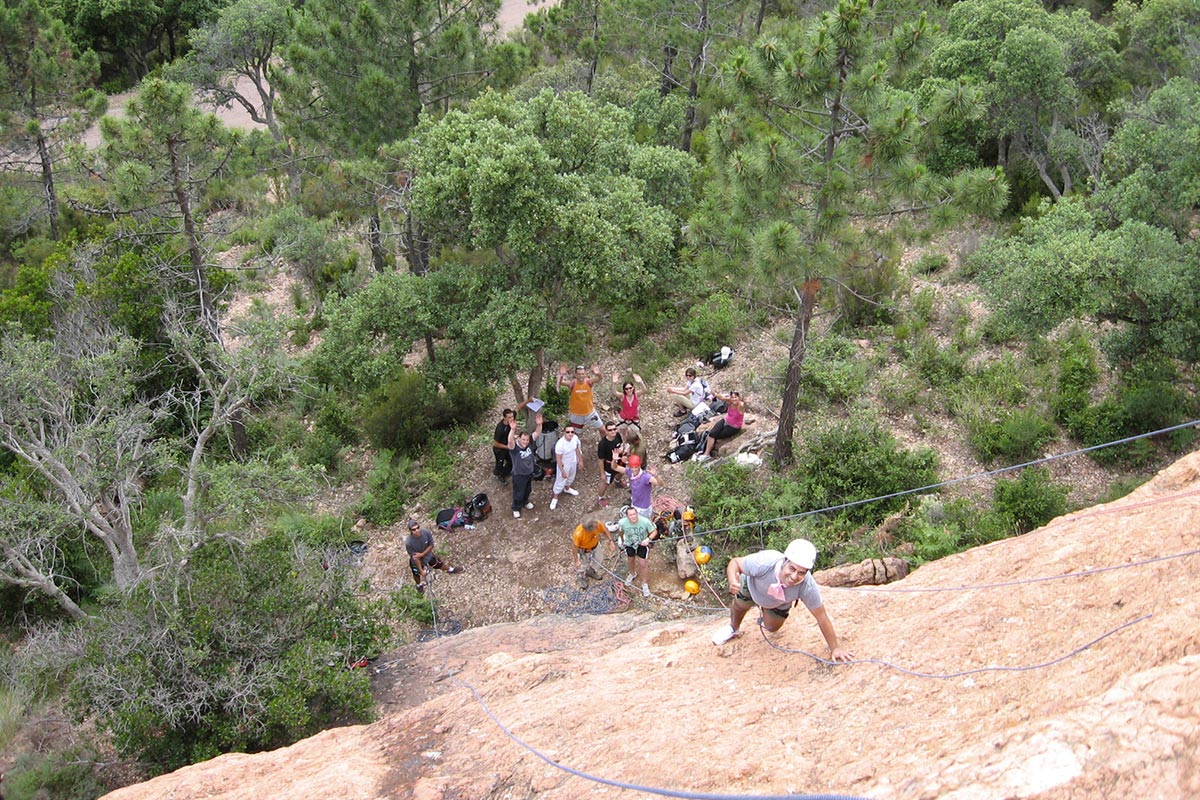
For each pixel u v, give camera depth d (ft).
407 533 46.62
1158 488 24.02
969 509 39.55
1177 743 11.46
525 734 19.97
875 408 48.62
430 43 66.18
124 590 35.58
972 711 15.37
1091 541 20.54
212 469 43.42
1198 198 41.47
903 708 16.52
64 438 43.21
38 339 52.42
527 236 44.04
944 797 12.20
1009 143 67.41
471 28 67.56
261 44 92.84
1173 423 43.11
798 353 42.14
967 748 13.48
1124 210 44.60
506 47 68.90
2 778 31.86
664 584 39.17
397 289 46.62
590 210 43.80
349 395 59.41
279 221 75.87
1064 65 60.18
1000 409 46.93
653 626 32.50
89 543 46.39
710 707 19.07
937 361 50.75
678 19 73.00
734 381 53.36
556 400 54.29
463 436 53.57
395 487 49.44
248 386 44.88
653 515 41.65
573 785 17.15
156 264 57.62
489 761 19.25
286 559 35.37
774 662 20.99
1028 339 49.39
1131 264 40.11
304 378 54.70
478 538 44.60
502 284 47.21
